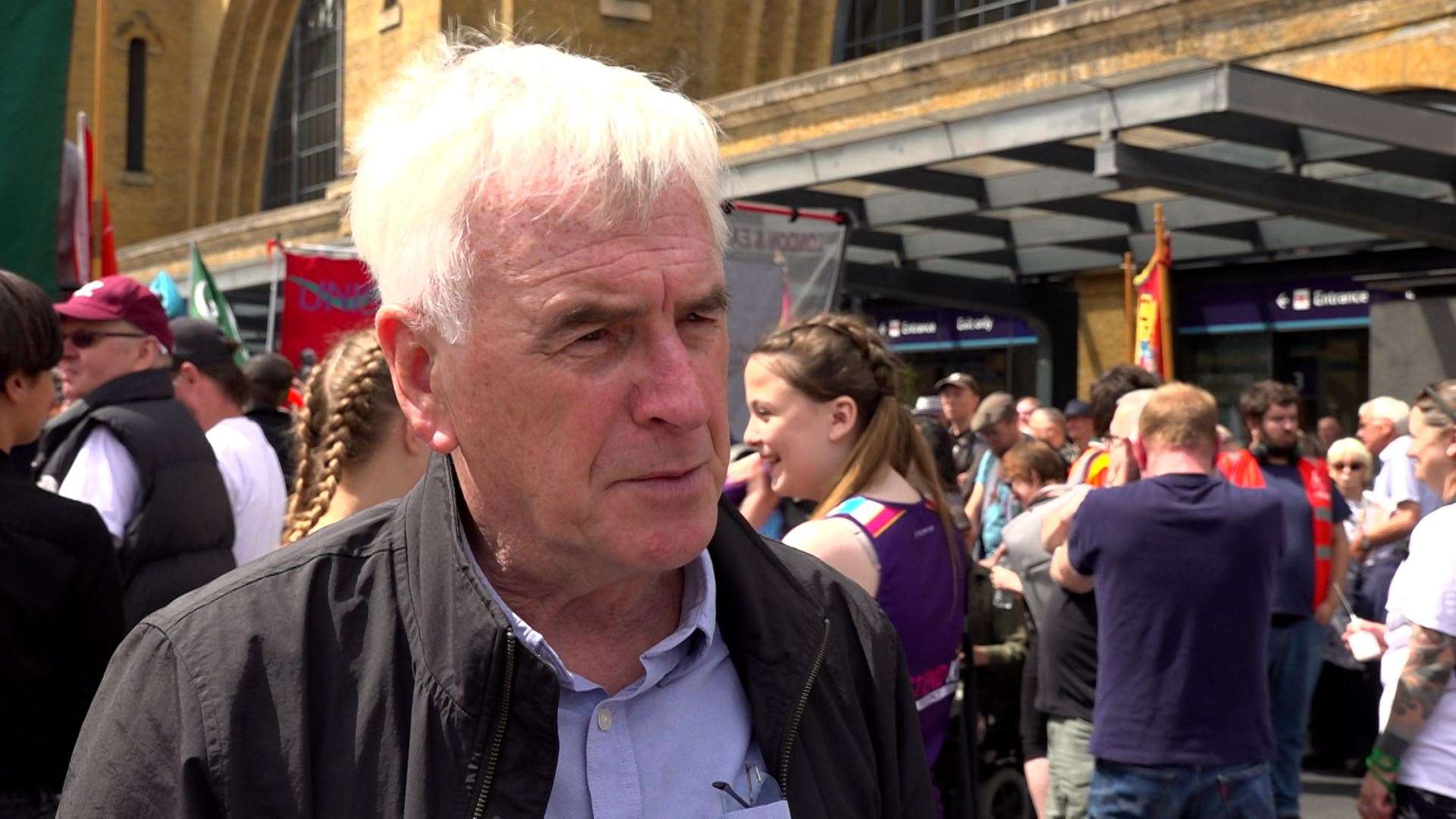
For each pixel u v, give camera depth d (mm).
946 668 2721
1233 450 5707
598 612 1226
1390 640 3404
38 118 4910
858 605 1414
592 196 1061
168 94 26547
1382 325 9305
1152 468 3826
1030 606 4344
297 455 2830
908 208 11234
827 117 13359
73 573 2467
